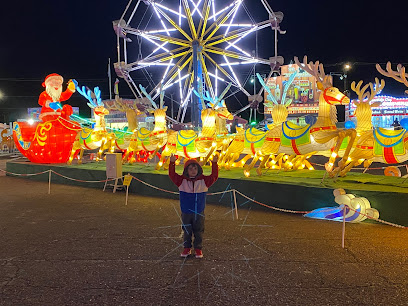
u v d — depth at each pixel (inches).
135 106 635.5
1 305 154.7
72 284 175.9
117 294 164.6
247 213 327.9
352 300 155.6
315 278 179.2
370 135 358.0
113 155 457.4
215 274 185.9
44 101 649.0
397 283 172.1
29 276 186.4
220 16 805.2
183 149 473.1
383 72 351.6
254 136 419.2
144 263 203.3
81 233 267.9
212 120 462.6
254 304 153.6
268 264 198.8
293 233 258.4
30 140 664.4
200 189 208.8
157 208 356.2
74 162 668.1
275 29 792.9
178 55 839.1
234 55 809.5
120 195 436.5
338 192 295.4
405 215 273.9
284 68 1257.4
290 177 393.4
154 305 153.9
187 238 210.7
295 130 375.6
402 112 1224.2
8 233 270.2
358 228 268.5
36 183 553.6
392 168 439.2
